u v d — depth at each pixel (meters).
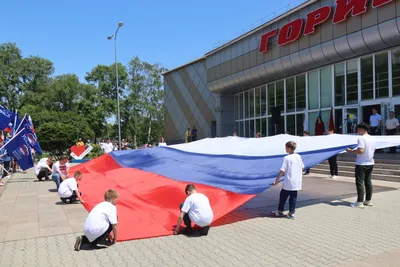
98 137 58.16
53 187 12.59
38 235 6.36
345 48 17.69
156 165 12.92
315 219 7.18
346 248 5.35
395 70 16.48
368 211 7.77
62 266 4.81
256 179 8.05
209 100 33.47
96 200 9.13
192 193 6.36
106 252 5.36
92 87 57.19
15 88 57.75
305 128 22.08
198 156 12.82
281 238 5.94
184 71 38.00
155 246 5.61
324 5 18.58
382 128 16.59
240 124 29.86
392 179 11.71
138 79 60.16
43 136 27.58
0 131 17.61
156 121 61.75
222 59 28.05
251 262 4.85
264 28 23.14
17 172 18.61
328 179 12.89
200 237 6.07
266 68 23.09
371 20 16.19
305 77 22.09
